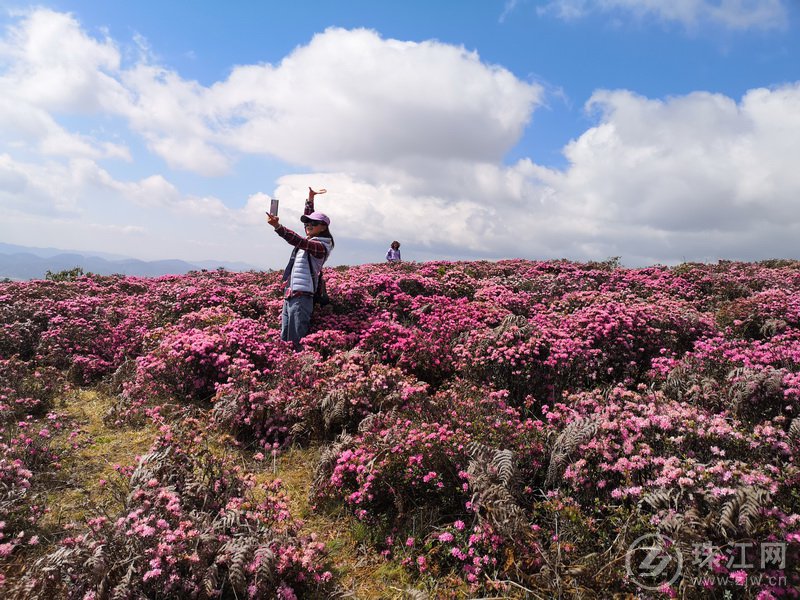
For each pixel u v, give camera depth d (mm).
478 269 15125
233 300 10430
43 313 9461
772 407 5035
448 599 3502
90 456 5387
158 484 4137
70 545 3490
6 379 6711
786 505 3473
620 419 4562
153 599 3160
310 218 8234
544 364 6676
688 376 6109
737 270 14055
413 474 4465
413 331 8258
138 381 6992
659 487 3719
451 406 5672
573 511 3766
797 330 8016
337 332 8203
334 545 4195
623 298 10297
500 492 3771
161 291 11242
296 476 5277
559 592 3340
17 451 4840
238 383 6594
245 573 3338
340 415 5727
